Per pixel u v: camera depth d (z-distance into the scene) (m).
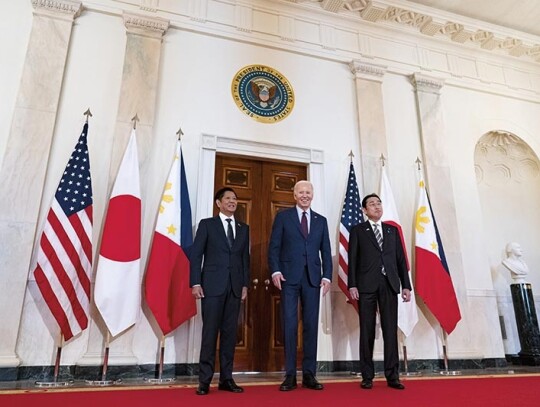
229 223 3.28
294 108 5.21
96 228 4.00
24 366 3.51
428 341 4.82
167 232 4.02
